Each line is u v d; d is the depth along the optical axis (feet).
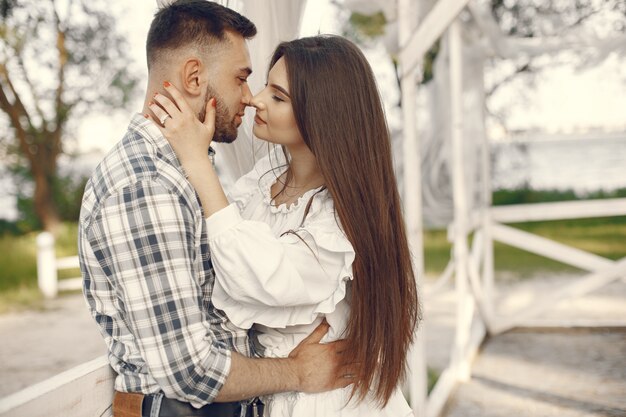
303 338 5.54
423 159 18.07
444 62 17.15
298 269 5.09
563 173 56.39
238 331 5.39
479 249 17.65
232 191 6.29
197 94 5.38
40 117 39.32
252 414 5.51
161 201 4.72
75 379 4.99
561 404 13.17
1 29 36.32
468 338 16.76
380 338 5.33
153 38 5.47
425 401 10.96
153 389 5.02
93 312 5.14
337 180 5.21
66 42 38.60
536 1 26.86
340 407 5.46
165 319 4.67
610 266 17.43
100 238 4.77
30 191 41.60
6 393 15.40
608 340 17.48
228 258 4.91
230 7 7.16
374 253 5.27
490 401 13.52
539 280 26.73
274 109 5.40
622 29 23.27
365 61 5.45
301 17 7.55
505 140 39.06
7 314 24.52
